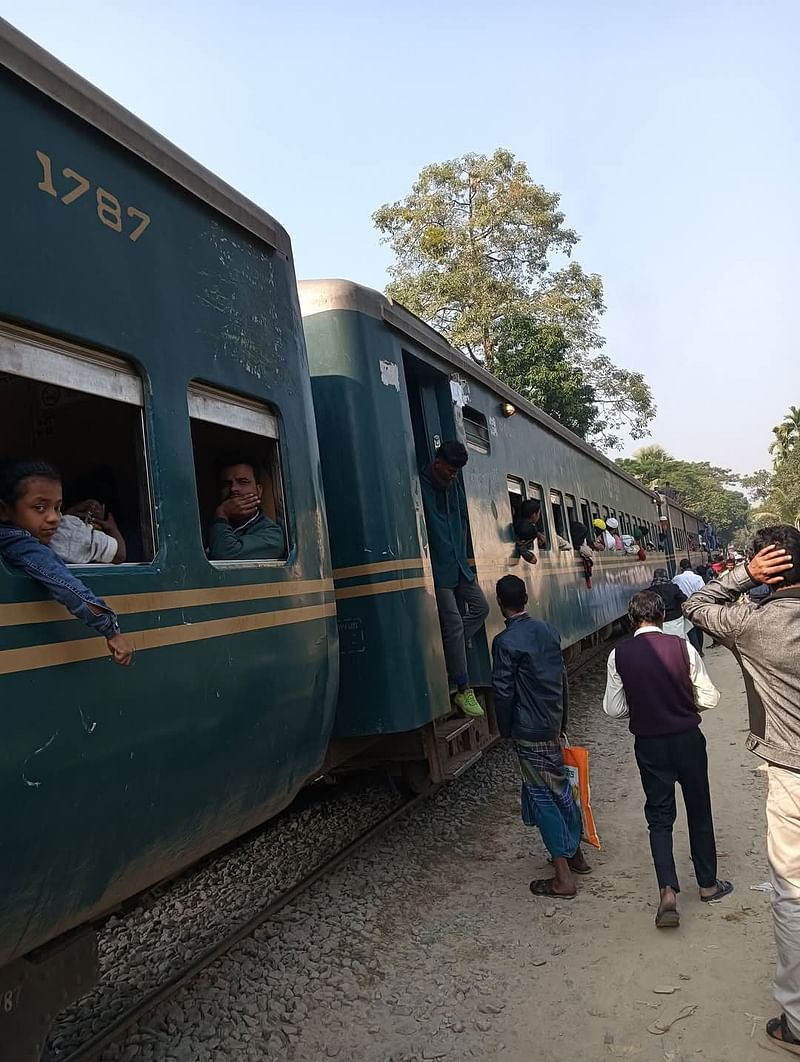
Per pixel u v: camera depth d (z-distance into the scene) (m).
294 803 6.68
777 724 3.12
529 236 26.28
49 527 2.49
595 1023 3.46
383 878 5.09
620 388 29.41
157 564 2.88
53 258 2.59
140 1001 3.58
